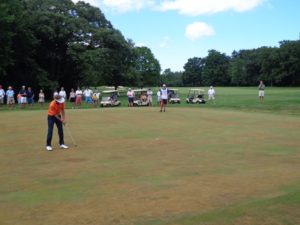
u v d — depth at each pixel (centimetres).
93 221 665
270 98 4656
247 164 1100
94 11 6838
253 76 16288
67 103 4619
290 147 1375
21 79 5981
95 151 1337
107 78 7106
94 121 2269
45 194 827
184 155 1243
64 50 6309
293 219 625
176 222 634
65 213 706
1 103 3988
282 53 13900
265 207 681
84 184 903
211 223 618
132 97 4019
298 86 13888
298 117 2494
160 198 786
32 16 5912
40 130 1895
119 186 880
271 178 935
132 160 1173
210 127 1964
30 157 1246
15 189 871
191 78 19125
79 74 6381
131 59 7456
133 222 656
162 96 2912
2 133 1803
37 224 656
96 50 6016
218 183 895
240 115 2627
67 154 1290
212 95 4428
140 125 2066
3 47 5075
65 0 6519
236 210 670
